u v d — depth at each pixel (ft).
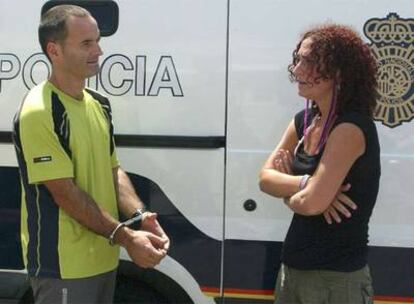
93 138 8.57
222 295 10.26
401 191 9.87
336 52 8.06
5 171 10.56
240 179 10.15
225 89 10.13
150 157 10.30
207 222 10.23
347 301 8.12
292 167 8.71
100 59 10.34
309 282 8.29
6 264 10.61
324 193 7.87
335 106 8.16
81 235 8.48
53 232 8.38
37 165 8.11
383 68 9.87
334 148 7.89
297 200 8.06
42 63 10.46
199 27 10.15
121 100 10.32
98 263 8.68
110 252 8.87
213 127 10.16
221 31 10.11
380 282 9.91
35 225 8.46
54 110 8.23
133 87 10.30
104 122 8.91
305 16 9.98
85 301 8.59
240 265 10.20
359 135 7.91
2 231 10.61
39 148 8.12
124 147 10.32
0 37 10.52
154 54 10.25
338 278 8.12
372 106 8.30
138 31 10.27
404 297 9.89
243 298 10.23
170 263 10.34
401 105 9.85
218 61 10.12
